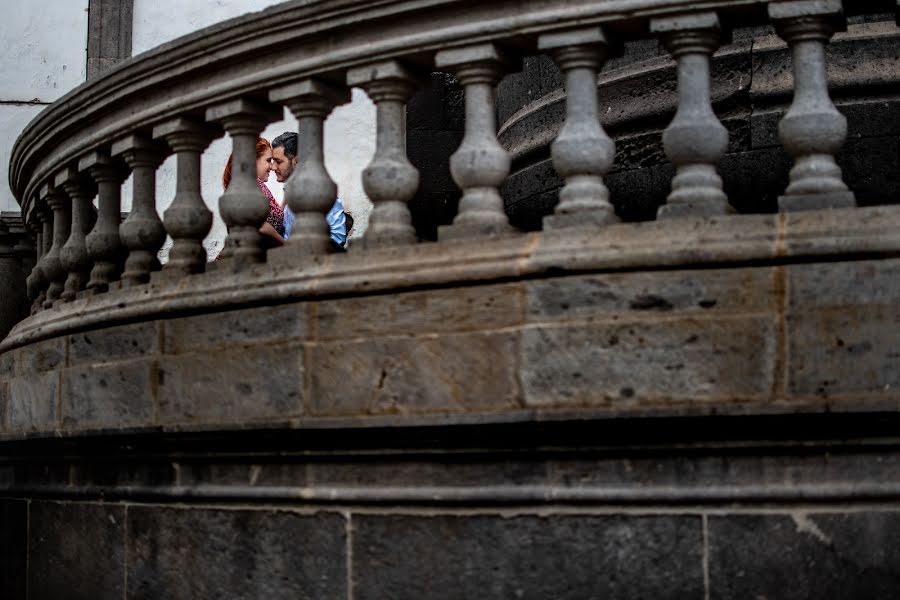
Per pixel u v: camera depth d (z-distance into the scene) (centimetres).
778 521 532
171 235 706
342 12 616
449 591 575
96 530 739
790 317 522
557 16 570
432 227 1090
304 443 612
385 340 591
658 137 794
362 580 596
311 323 614
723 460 536
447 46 595
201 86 682
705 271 533
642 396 537
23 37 1450
